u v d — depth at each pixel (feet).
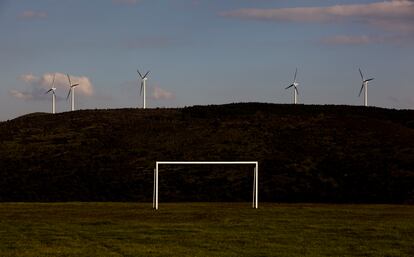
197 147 297.12
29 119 384.47
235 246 87.04
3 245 87.56
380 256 79.61
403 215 127.13
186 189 236.02
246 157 274.77
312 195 217.36
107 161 279.28
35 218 122.72
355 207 149.28
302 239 93.25
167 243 89.61
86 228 106.11
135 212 135.23
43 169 268.21
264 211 136.56
